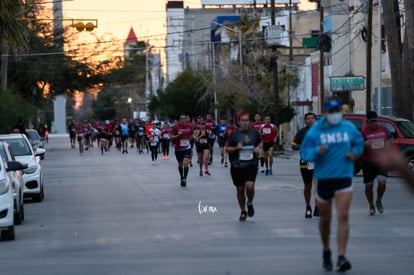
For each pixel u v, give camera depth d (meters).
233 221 26.97
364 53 85.69
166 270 18.03
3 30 47.69
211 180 45.91
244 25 102.19
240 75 94.56
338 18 93.38
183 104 142.62
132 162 69.12
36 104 118.50
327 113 17.02
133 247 21.78
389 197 34.56
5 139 37.72
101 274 17.73
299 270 17.77
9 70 107.88
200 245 21.81
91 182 47.25
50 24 108.62
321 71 76.25
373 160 6.96
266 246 21.38
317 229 24.56
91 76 116.88
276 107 82.25
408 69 52.41
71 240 23.55
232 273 17.53
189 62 182.00
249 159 26.66
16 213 27.47
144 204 33.44
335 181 17.16
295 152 82.75
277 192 37.56
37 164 36.44
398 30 60.91
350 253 20.12
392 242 21.89
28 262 19.73
